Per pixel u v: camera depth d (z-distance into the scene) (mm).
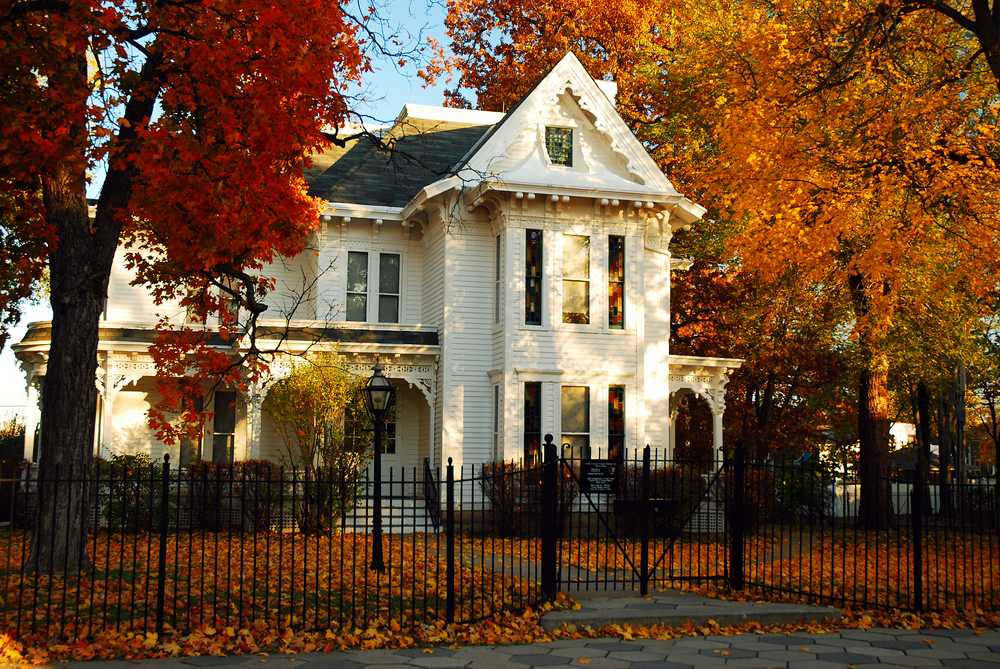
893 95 18531
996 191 17406
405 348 21781
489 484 20031
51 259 13523
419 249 24438
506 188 21062
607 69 34875
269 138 11328
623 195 21891
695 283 34594
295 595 10922
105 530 18281
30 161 10984
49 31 10430
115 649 8375
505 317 21438
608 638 9852
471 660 8523
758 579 13586
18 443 29703
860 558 17969
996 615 11797
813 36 18969
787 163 19391
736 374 34375
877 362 23734
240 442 21781
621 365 22156
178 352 14484
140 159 10789
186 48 11484
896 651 9391
